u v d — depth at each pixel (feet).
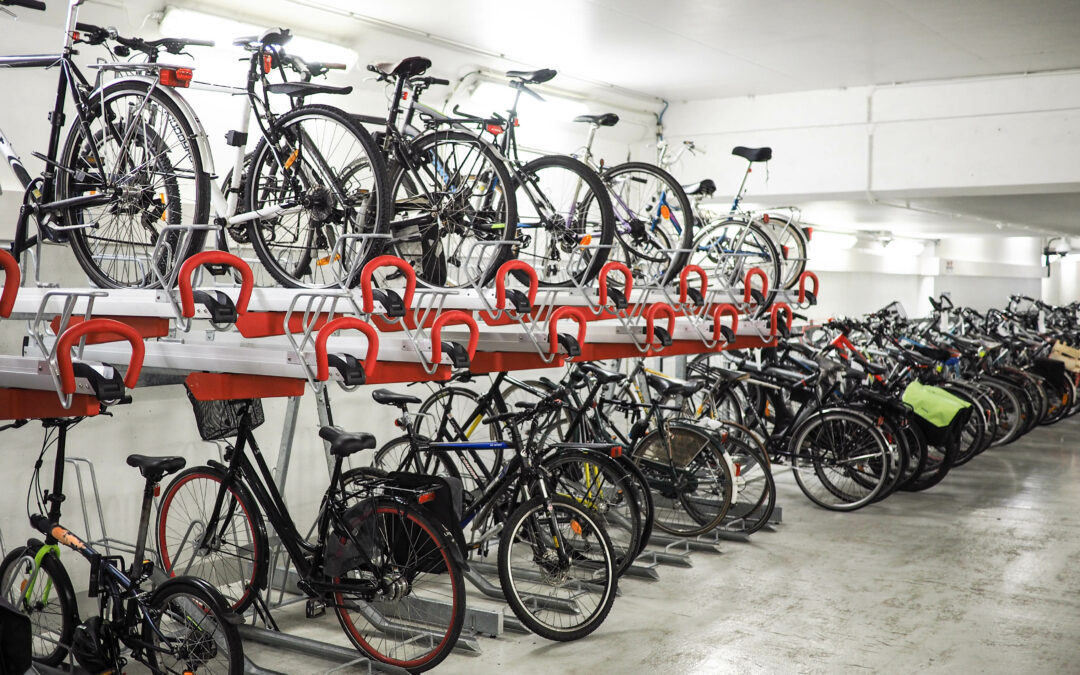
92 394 7.98
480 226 12.57
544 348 12.39
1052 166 20.90
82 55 13.69
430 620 13.14
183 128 10.44
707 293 17.80
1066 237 46.70
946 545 17.46
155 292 9.98
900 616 13.58
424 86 13.11
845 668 11.68
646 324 14.30
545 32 17.83
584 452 14.53
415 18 16.70
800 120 23.68
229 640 9.53
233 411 12.42
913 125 22.38
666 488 16.92
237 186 11.73
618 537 17.40
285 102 16.48
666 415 19.21
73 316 11.02
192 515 13.01
